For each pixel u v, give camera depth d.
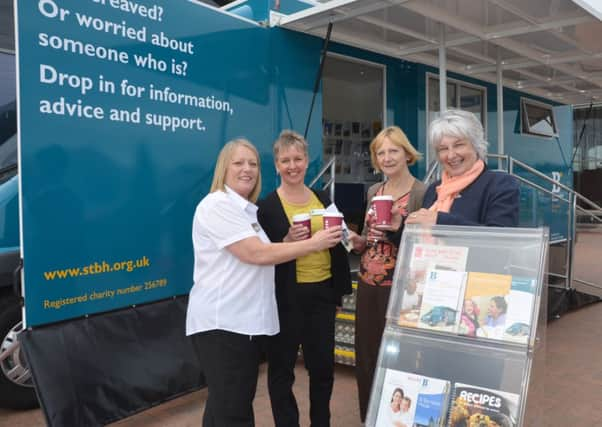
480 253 1.89
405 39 4.98
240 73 3.88
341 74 5.74
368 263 2.75
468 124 2.24
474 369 1.79
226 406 2.16
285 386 2.65
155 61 3.31
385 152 2.71
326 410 2.70
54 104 2.83
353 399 3.57
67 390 2.83
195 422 3.27
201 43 3.60
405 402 1.85
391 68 5.48
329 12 3.89
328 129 6.55
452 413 1.76
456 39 4.82
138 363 3.17
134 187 3.22
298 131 4.37
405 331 1.95
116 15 3.10
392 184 2.81
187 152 3.52
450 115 2.28
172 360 3.33
